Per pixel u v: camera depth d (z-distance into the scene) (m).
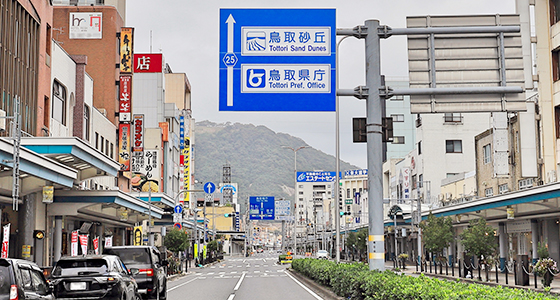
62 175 24.73
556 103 33.38
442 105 17.16
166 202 55.06
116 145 52.91
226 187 162.25
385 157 100.75
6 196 26.02
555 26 33.50
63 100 38.75
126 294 15.35
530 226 39.47
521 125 33.25
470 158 69.94
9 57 28.03
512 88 16.81
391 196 87.06
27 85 30.58
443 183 64.38
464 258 35.56
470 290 10.76
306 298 23.83
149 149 73.38
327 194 154.12
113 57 53.50
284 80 16.64
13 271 10.04
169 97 96.94
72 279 14.50
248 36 16.67
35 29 31.69
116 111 53.44
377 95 17.33
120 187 53.12
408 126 101.56
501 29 17.06
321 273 27.56
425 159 70.25
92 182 44.47
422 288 11.92
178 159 90.31
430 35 17.27
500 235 44.47
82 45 53.47
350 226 99.06
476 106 17.12
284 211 98.06
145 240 58.16
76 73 41.19
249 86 16.55
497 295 10.03
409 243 74.94
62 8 53.66
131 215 49.78
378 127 17.47
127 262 20.38
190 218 91.31
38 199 30.58
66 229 37.47
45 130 33.19
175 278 44.34
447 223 42.69
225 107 16.44
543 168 33.41
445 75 17.11
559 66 33.56
